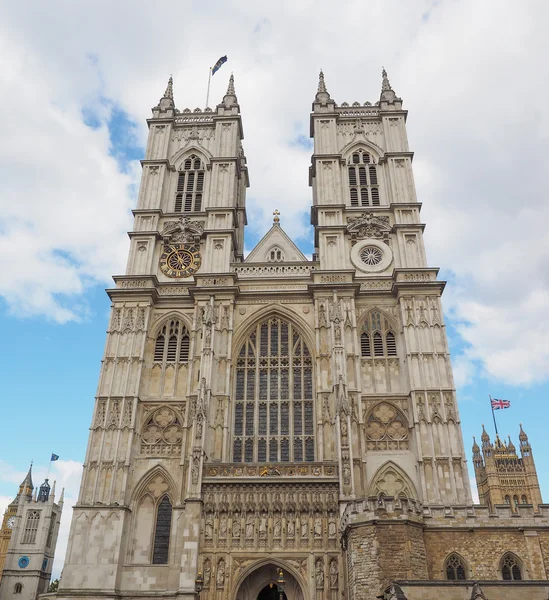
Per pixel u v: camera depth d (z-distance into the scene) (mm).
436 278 59312
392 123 71062
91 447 51781
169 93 77062
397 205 64312
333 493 47406
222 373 55344
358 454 50281
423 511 38625
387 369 56281
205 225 65000
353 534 36781
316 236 70000
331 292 58562
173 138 72688
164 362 57406
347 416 50219
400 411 53562
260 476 48000
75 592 45531
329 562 45094
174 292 61125
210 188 67562
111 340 57188
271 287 61000
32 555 116250
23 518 120125
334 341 54781
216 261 62281
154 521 50000
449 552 37688
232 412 54812
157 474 51781
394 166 67562
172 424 54125
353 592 36125
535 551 37781
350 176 68688
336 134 71250
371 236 63281
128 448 51562
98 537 47719
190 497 47094
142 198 67250
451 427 51250
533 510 39125
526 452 142375
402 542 35344
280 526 46594
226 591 44531
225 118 72562
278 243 66188
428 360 54688
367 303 59281
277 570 46625
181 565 44750
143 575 47406
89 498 49562
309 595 43969
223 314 58375
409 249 61781
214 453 51438
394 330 58156
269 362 57469
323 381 54188
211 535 46469
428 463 49844
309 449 53312
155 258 63438
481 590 31703
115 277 60500
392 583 32594
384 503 36688
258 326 59375
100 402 53906
